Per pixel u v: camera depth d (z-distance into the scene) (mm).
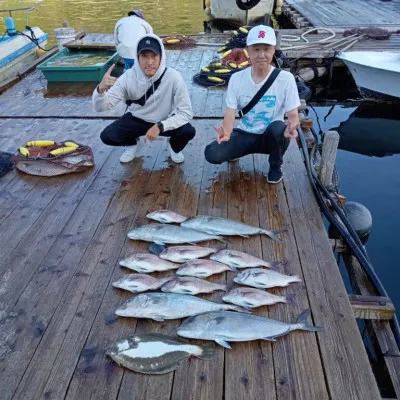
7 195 3465
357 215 3719
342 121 7699
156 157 4047
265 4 13258
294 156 4035
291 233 2945
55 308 2332
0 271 2617
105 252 2775
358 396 1844
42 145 3943
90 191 3500
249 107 3303
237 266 2590
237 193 3438
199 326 2102
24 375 1951
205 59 7605
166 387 1889
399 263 3961
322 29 9680
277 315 2271
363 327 3156
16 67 8094
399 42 8914
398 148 6547
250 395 1850
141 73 3404
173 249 2695
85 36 9414
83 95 5988
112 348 2004
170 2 19078
